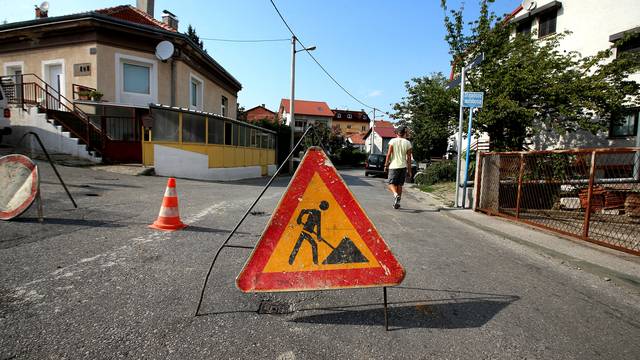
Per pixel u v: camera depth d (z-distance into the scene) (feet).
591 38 47.80
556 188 24.53
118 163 42.14
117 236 13.97
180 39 49.29
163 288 9.32
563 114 38.86
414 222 21.31
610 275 12.16
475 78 41.32
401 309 8.87
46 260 10.78
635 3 43.14
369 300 9.32
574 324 8.51
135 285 9.40
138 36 47.03
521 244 16.80
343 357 6.61
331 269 8.30
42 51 47.11
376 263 8.32
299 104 221.87
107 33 45.21
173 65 50.29
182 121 41.19
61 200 20.22
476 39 43.24
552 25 53.47
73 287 9.04
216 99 66.85
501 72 38.93
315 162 8.50
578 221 22.04
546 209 24.64
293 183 8.38
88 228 14.82
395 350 6.95
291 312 8.42
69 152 40.86
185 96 52.70
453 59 46.16
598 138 46.57
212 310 8.27
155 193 25.73
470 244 16.34
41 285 9.02
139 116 46.62
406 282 10.82
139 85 48.55
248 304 8.71
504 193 24.30
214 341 6.93
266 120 79.20
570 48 50.34
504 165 24.26
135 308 8.12
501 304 9.50
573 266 13.47
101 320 7.49
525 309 9.25
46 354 6.19
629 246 16.05
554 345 7.46
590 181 16.44
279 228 8.27
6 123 38.06
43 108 42.22
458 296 9.90
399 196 26.05
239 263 11.60
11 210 14.94
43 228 14.24
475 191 26.03
